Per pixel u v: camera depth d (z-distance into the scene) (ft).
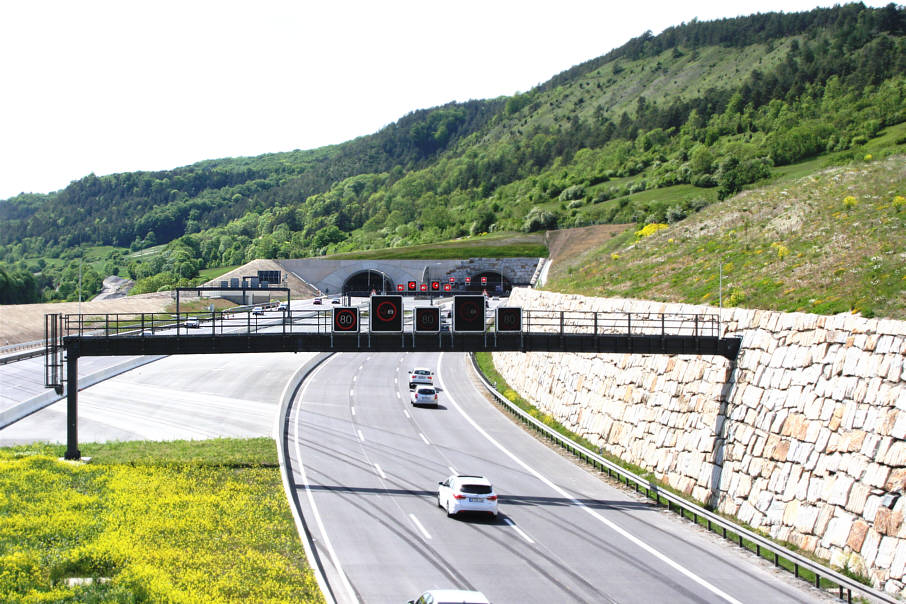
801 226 176.76
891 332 90.48
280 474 122.21
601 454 149.07
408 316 288.10
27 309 349.61
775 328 112.57
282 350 132.16
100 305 391.04
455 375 246.68
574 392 172.86
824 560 89.61
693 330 135.74
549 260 483.10
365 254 542.57
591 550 91.35
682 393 129.90
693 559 89.25
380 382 231.71
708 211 246.27
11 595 66.74
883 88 600.80
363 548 89.25
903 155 210.59
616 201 595.06
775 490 102.12
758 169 419.54
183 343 131.44
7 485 105.29
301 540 88.58
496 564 84.74
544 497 117.29
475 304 131.54
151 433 157.69
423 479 125.90
